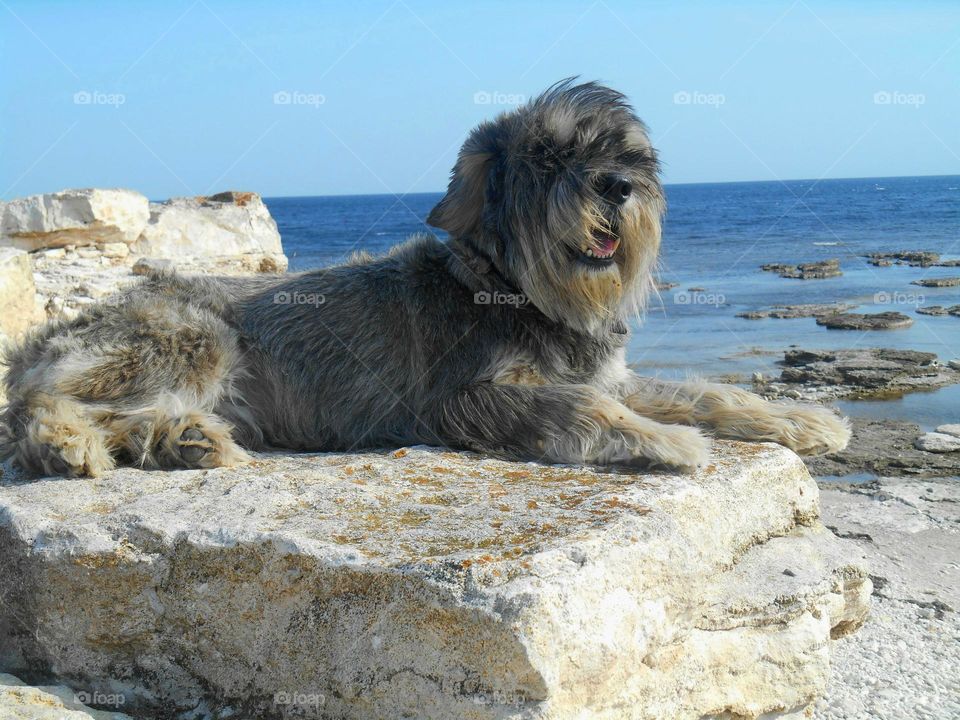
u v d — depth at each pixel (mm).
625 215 1243
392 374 1274
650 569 926
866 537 1973
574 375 1298
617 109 1296
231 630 947
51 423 1139
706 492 1051
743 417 1265
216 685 959
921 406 3203
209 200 3586
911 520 2068
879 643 1519
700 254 9258
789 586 1060
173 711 960
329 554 905
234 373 1273
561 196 1210
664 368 3869
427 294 1283
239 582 939
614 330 1315
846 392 3418
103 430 1171
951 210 15453
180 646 966
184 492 1058
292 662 923
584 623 863
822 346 4324
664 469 1109
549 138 1239
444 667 861
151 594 965
